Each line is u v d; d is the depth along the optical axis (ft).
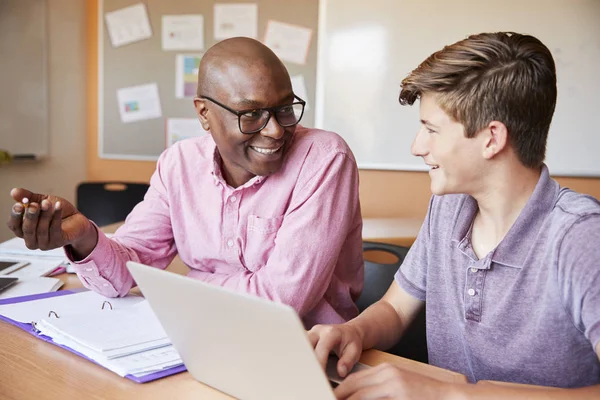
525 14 9.94
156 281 2.61
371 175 11.16
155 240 4.58
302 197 4.13
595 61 9.68
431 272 3.63
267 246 4.24
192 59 12.05
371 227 8.59
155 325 3.54
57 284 4.58
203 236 4.42
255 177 4.23
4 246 5.60
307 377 2.30
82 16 12.56
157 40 12.20
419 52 10.61
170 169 4.58
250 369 2.56
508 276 3.13
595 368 3.01
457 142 2.99
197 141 4.63
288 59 11.40
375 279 5.17
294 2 11.27
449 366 3.57
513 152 3.00
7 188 11.09
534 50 2.92
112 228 6.98
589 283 2.68
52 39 11.88
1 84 10.84
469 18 10.26
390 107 10.86
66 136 12.42
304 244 4.02
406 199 11.01
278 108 3.84
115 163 12.85
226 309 2.36
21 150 11.37
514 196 3.09
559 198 3.04
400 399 2.52
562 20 9.76
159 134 12.42
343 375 2.94
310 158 4.21
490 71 2.88
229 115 3.84
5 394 2.73
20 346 3.33
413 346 4.73
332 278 4.55
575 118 9.85
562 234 2.87
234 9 11.65
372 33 10.84
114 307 3.93
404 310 3.85
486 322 3.23
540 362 3.08
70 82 12.41
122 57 12.48
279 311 2.11
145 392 2.81
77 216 3.86
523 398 2.52
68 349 3.30
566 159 9.95
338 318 4.37
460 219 3.42
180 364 3.10
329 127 11.27
